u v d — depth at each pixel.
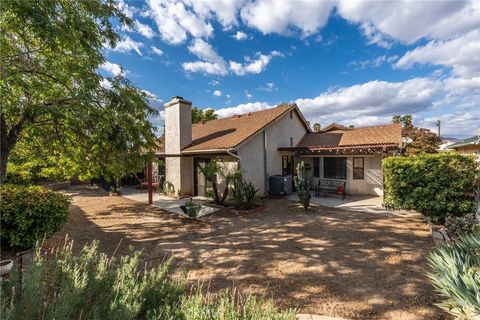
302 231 7.67
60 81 6.16
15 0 4.04
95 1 5.95
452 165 7.06
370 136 14.95
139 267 5.24
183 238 7.19
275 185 14.00
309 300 3.93
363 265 5.16
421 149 20.20
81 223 8.93
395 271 4.85
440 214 7.42
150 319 2.13
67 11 5.37
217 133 15.89
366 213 9.90
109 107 7.07
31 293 1.98
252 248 6.30
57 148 7.87
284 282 4.53
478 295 2.77
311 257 5.65
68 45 5.42
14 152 8.46
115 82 7.25
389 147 11.94
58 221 6.07
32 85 5.60
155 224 8.77
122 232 7.81
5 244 5.58
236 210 10.41
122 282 2.40
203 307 2.25
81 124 6.85
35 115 5.96
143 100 8.03
